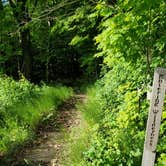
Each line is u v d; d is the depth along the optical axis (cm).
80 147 805
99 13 739
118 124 845
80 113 1327
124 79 972
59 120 1265
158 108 455
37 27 2567
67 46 3216
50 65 3272
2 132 989
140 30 605
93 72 2772
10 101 1354
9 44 2402
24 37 2353
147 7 553
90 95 1683
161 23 608
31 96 1499
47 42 3064
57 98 1638
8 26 1973
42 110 1327
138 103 723
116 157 621
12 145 937
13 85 1578
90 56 2553
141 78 734
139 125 729
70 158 794
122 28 611
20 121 1116
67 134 1042
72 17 1166
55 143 988
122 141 690
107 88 1227
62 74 3362
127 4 573
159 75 451
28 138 1007
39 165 814
